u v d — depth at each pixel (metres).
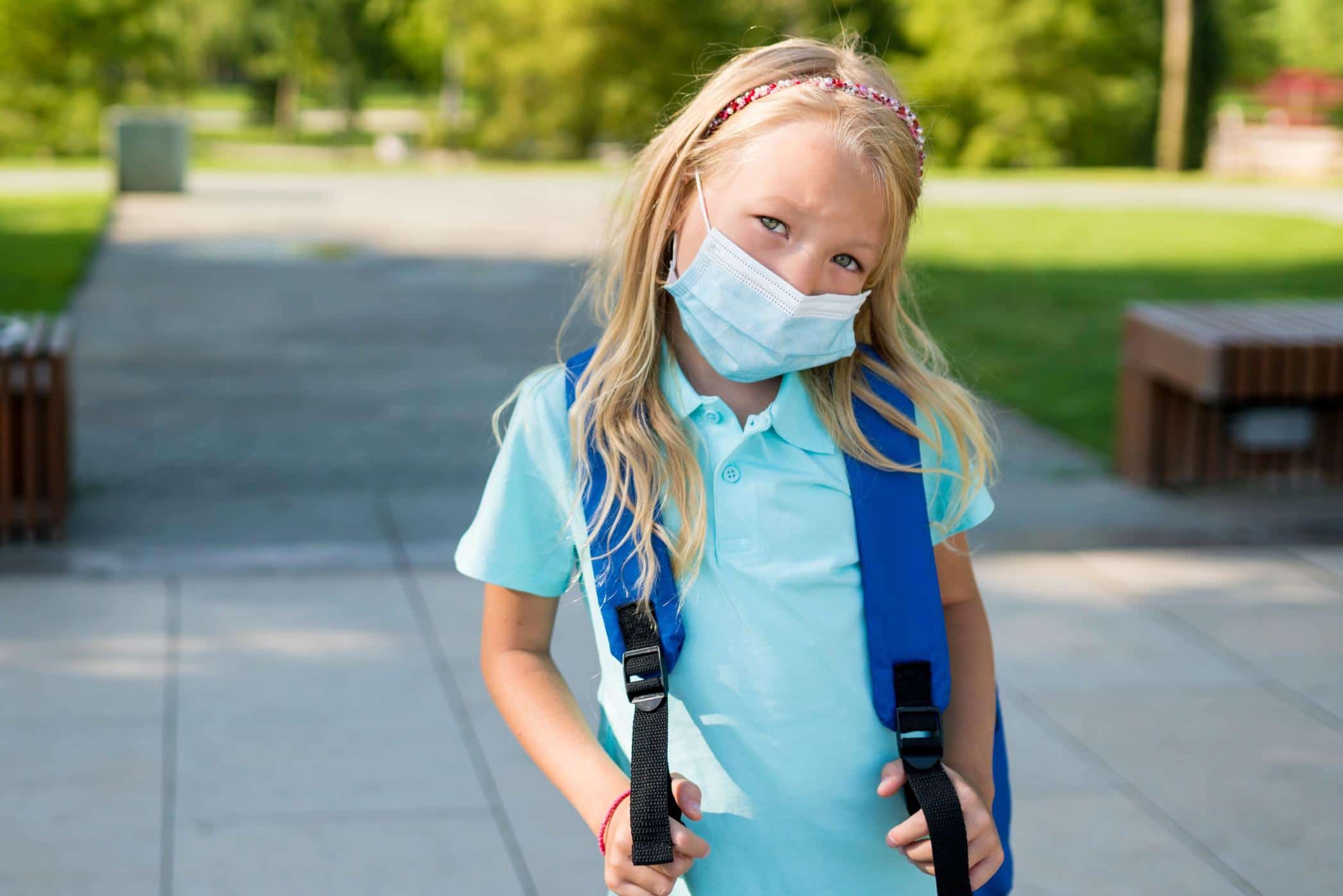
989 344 9.70
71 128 31.69
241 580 4.94
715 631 1.44
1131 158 33.94
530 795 3.45
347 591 4.87
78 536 5.38
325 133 42.25
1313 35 46.81
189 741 3.71
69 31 31.80
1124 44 33.31
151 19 33.97
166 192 18.69
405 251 14.04
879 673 1.45
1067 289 12.11
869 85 1.50
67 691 4.00
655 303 1.53
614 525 1.43
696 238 1.46
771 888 1.46
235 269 12.55
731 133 1.45
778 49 1.53
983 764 1.56
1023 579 5.11
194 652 4.31
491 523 1.54
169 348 9.16
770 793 1.45
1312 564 5.32
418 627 4.55
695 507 1.44
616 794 1.43
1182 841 3.27
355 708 3.93
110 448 6.72
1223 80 33.97
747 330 1.43
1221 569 5.25
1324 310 6.69
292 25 38.75
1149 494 6.26
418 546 5.35
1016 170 32.41
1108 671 4.28
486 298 11.29
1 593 4.75
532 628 1.58
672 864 1.36
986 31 32.22
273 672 4.17
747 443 1.47
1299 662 4.37
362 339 9.55
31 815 3.30
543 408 1.53
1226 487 6.36
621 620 1.42
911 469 1.49
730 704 1.44
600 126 34.12
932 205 19.28
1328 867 3.16
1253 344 5.89
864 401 1.51
